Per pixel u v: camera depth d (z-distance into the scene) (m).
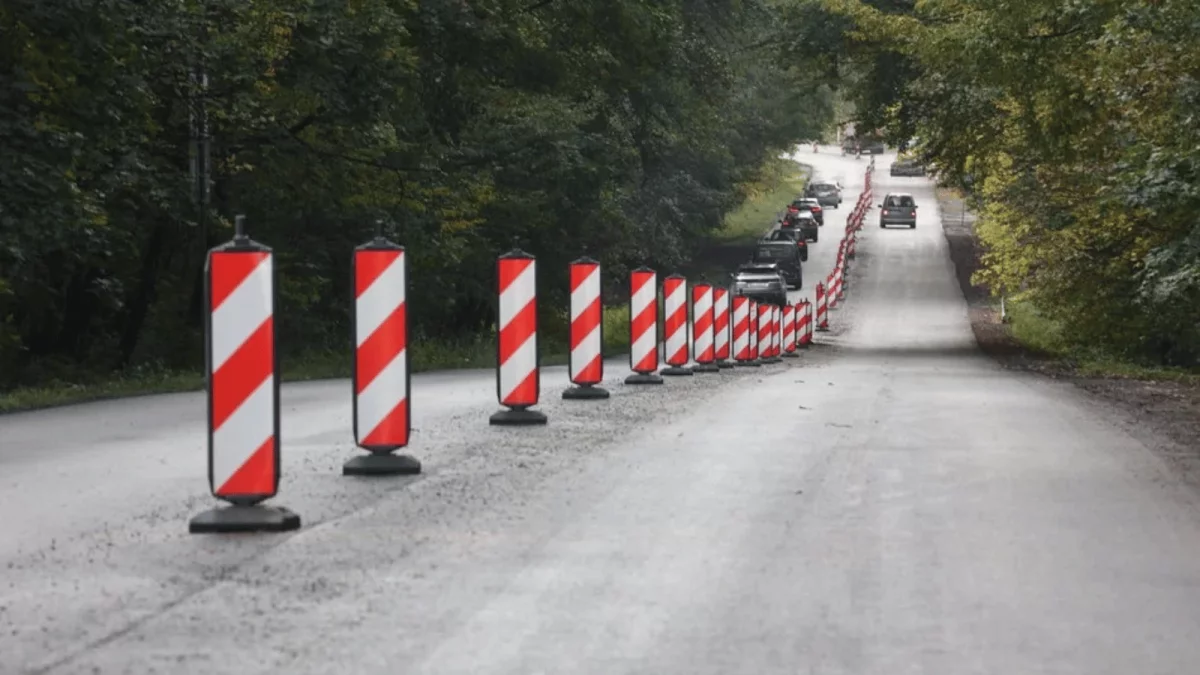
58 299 66.12
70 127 47.97
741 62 115.44
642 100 105.69
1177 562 15.84
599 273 35.53
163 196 55.62
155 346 71.69
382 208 74.38
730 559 15.55
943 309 145.50
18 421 31.25
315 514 17.95
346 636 12.02
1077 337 87.56
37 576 14.24
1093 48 50.59
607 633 12.25
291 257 74.75
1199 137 51.25
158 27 52.41
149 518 17.59
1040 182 83.06
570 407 33.59
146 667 11.02
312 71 61.16
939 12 53.97
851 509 19.17
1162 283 58.09
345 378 50.91
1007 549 16.50
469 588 13.91
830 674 11.09
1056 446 27.64
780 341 80.00
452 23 72.88
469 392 38.81
